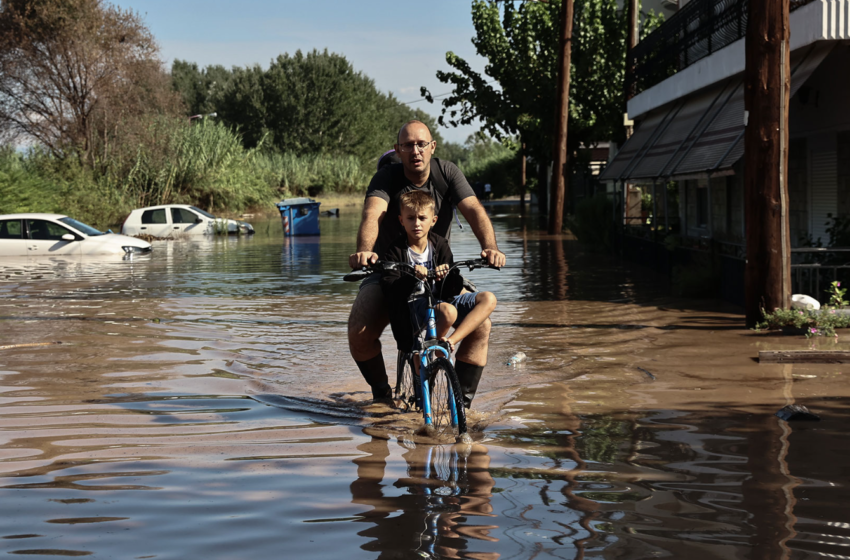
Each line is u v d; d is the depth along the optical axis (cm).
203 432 532
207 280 1534
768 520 360
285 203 2916
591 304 1150
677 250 1452
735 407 580
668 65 1870
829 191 1235
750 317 931
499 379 688
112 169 3912
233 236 2947
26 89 3725
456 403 503
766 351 745
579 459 461
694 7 1558
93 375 718
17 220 2183
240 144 4734
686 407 583
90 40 3762
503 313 1078
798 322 891
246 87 8575
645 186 2362
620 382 671
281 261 1925
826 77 1209
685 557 322
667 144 1576
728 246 1209
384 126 9438
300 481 429
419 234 548
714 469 437
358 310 596
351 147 8631
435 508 385
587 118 3281
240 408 598
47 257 2098
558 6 3253
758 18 898
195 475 442
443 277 541
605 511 376
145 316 1084
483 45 3419
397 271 538
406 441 507
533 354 799
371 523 367
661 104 1769
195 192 4266
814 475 423
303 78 8481
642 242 1698
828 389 632
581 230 2161
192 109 9888
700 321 987
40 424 553
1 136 3716
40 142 3766
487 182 7162
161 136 4109
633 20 2277
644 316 1034
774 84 901
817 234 1280
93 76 3809
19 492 416
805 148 1316
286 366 757
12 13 3753
